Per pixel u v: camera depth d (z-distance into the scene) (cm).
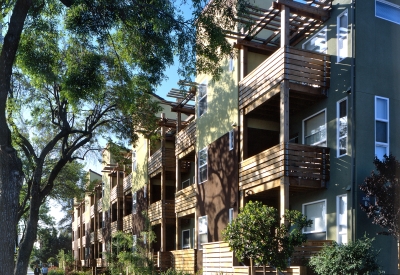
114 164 4091
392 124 1519
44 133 2600
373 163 1359
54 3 1792
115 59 1986
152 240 2661
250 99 1822
